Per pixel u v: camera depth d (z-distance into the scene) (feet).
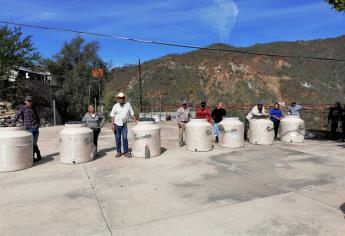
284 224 15.87
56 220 16.98
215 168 27.07
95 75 135.03
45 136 54.80
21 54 81.10
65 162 29.86
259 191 20.84
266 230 15.28
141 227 15.93
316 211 17.38
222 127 36.96
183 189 21.53
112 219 16.94
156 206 18.58
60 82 135.85
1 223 16.78
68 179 24.68
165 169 27.02
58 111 119.34
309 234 14.80
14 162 27.30
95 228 15.94
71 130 30.14
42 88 100.99
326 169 26.30
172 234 15.11
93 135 31.86
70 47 140.26
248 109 71.51
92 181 23.98
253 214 17.12
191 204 18.75
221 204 18.62
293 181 22.98
